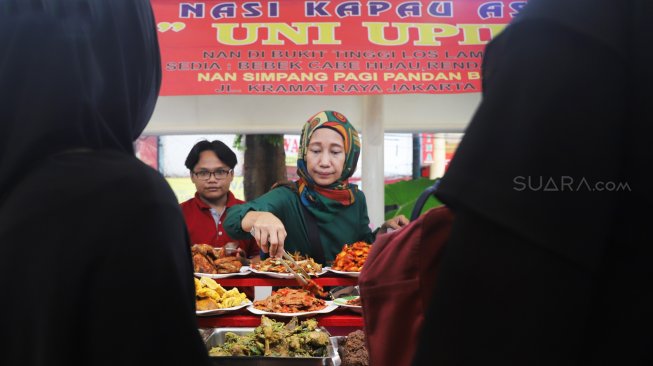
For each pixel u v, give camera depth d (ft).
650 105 1.63
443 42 10.02
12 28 2.22
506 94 1.75
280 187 8.87
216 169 11.28
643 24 1.68
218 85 9.77
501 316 1.64
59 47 2.19
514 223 1.61
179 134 14.11
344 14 10.03
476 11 10.09
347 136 8.88
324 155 8.77
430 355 1.76
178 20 9.89
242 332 5.87
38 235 1.97
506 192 1.65
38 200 2.01
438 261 2.58
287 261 7.09
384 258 2.81
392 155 18.80
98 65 2.32
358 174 18.85
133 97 2.50
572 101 1.64
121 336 1.94
